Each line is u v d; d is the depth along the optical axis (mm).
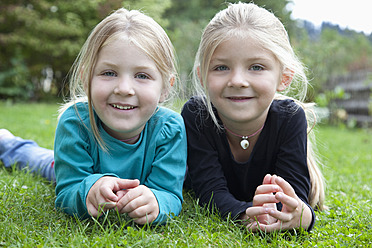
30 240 1461
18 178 2385
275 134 1999
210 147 2062
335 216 1981
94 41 1769
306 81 2188
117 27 1751
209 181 2000
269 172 2121
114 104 1742
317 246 1578
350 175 3166
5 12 9883
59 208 1833
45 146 3363
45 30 10172
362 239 1642
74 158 1830
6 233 1502
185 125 2115
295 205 1642
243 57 1798
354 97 9875
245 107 1837
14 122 5137
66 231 1566
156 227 1697
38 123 5207
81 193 1689
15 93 9820
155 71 1789
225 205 1862
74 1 10555
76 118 1863
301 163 1957
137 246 1458
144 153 1952
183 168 1980
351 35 15828
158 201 1736
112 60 1714
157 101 1817
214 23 1917
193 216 1877
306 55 10086
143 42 1750
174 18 16188
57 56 10906
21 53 10430
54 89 11523
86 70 1802
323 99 9469
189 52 10703
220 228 1718
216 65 1854
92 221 1729
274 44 1837
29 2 10516
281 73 1957
